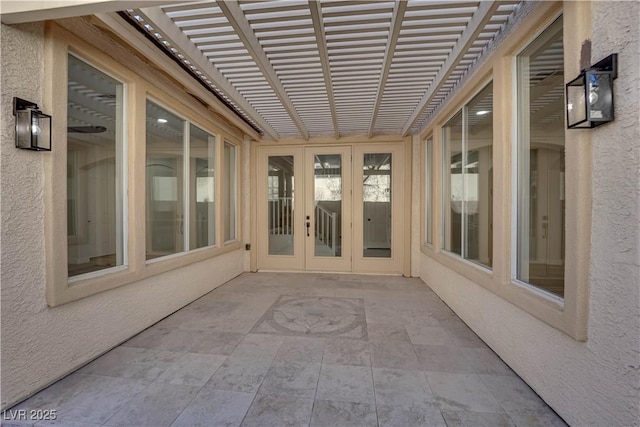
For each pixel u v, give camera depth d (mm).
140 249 2504
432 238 3951
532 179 1969
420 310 3082
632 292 1083
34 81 1647
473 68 2465
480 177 2637
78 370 1909
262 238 5055
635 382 1077
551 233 1732
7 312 1520
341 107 3498
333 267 4922
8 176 1521
